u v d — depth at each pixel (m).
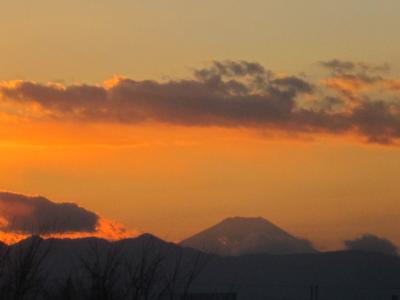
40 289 54.62
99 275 53.12
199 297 54.12
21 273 54.06
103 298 52.22
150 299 51.84
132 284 52.44
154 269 52.44
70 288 53.66
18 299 53.62
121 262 53.44
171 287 51.84
